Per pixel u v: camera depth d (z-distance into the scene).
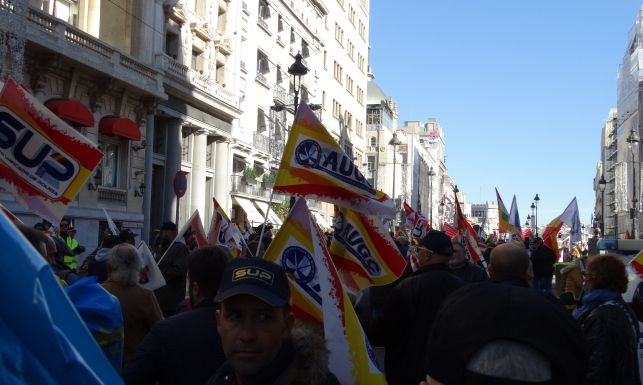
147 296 5.42
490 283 2.58
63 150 6.03
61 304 1.77
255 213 43.69
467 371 2.39
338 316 4.23
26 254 1.69
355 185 6.22
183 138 35.94
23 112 6.02
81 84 26.12
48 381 1.72
